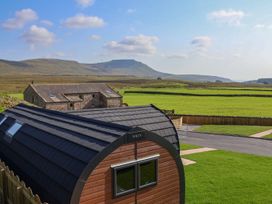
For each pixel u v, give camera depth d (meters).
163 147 12.38
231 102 90.06
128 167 11.15
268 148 31.73
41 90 67.44
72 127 13.84
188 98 103.19
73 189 9.73
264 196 17.56
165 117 22.12
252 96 107.75
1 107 47.28
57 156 11.81
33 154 13.45
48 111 18.77
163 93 120.88
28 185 12.53
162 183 12.44
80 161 10.45
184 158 26.81
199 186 19.19
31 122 17.16
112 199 10.72
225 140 36.53
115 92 78.50
